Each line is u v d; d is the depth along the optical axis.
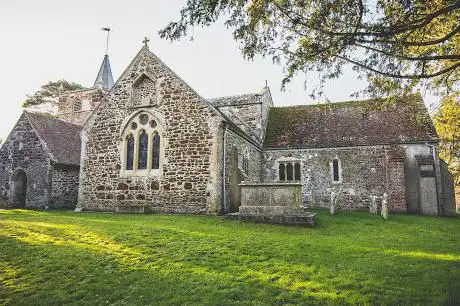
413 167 21.66
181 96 16.81
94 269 7.20
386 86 7.95
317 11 6.42
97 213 15.95
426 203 20.38
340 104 27.38
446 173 21.20
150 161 16.92
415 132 22.22
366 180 22.42
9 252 8.28
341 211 19.14
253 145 22.55
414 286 5.82
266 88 28.97
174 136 16.61
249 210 13.20
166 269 7.04
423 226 14.63
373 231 12.44
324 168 23.45
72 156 22.50
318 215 16.30
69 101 34.56
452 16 7.18
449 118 18.69
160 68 17.53
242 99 27.02
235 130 17.91
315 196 23.22
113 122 18.00
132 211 16.12
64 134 24.12
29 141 21.56
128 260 7.66
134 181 17.02
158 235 9.73
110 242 9.01
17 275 7.05
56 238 9.46
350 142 23.16
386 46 6.79
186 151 16.25
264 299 5.51
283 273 6.68
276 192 12.98
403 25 6.19
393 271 6.68
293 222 12.30
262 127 26.06
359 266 7.05
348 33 6.36
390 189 21.42
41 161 20.89
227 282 6.27
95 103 33.16
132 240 9.14
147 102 17.47
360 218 15.74
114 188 17.36
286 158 24.38
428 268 6.82
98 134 18.22
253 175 22.30
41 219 12.65
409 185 21.52
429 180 20.50
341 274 6.55
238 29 6.67
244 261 7.45
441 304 5.05
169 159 16.52
